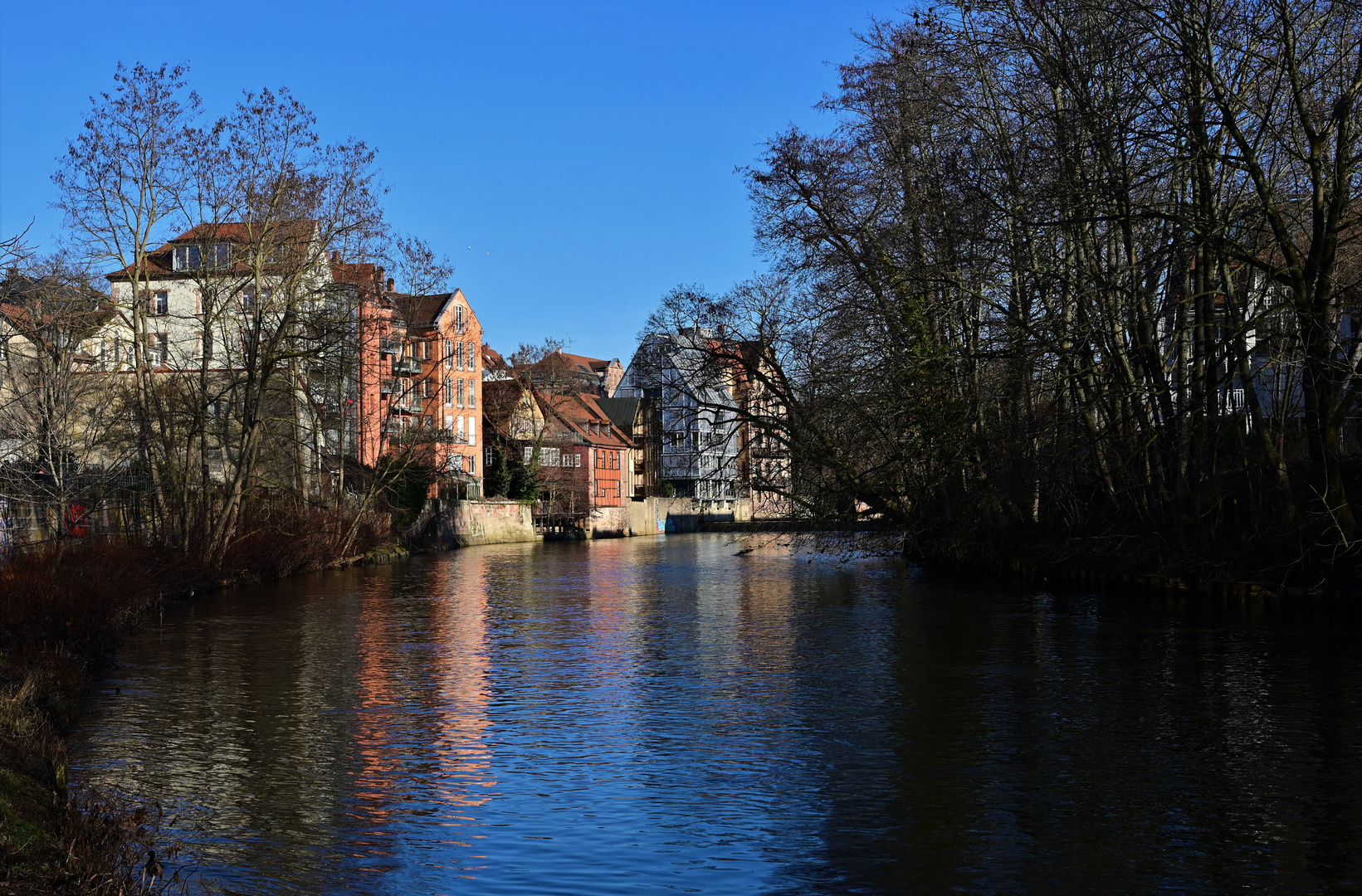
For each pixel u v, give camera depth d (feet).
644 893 34.01
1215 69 89.25
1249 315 95.55
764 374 150.20
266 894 33.78
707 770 47.03
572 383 342.64
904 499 142.20
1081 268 95.61
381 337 190.70
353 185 147.02
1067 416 100.27
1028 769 46.26
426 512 238.48
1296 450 110.11
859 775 45.88
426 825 40.27
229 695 63.62
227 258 147.54
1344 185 81.35
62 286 111.75
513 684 67.15
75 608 75.36
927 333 120.47
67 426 110.93
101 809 39.32
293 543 156.56
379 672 71.51
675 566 179.01
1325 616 86.22
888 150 128.77
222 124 138.41
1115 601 100.17
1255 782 43.96
